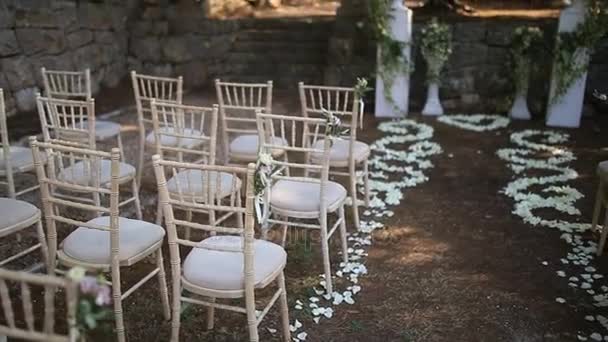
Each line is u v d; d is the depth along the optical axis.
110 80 6.38
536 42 5.57
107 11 6.24
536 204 3.54
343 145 3.28
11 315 1.33
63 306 2.33
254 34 7.48
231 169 1.75
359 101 3.11
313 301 2.46
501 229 3.21
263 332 2.24
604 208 3.46
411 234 3.15
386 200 3.61
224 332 2.23
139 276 2.64
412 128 5.38
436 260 2.85
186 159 4.13
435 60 5.69
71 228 3.08
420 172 4.14
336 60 6.30
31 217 2.24
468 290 2.57
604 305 2.44
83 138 3.21
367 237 3.09
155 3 6.84
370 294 2.54
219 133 5.04
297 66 7.09
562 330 2.28
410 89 6.07
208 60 7.08
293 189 2.60
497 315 2.38
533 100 5.79
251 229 1.78
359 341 2.20
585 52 5.16
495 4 8.09
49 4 5.28
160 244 2.17
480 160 4.45
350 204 3.48
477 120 5.64
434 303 2.47
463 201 3.63
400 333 2.25
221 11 7.92
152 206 3.45
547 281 2.64
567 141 4.94
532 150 4.69
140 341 2.16
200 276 1.88
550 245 3.01
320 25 7.54
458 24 5.86
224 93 6.57
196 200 2.51
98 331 2.14
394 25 5.52
